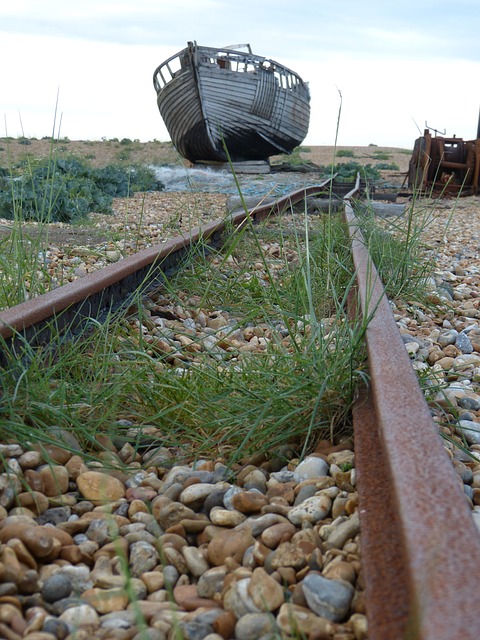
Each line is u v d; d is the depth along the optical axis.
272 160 37.00
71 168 16.61
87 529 2.21
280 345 3.41
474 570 1.27
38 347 3.35
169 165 26.09
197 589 1.91
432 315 5.69
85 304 4.24
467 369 4.20
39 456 2.51
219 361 3.51
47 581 1.85
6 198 10.87
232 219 7.32
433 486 1.59
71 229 9.80
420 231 6.30
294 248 7.08
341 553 1.96
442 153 18.92
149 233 9.54
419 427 1.92
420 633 1.14
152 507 2.38
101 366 3.36
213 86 23.23
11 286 4.20
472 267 8.42
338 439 2.88
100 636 1.65
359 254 5.40
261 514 2.29
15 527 2.01
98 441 2.86
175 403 3.15
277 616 1.73
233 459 2.64
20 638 1.60
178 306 5.03
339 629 1.66
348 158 44.59
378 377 2.38
